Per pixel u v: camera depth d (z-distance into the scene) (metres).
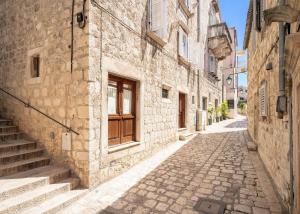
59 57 4.02
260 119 5.48
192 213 2.82
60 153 3.95
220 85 18.89
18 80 4.89
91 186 3.59
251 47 7.71
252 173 4.37
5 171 3.38
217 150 6.61
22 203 2.72
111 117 4.46
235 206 2.97
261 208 2.90
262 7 4.61
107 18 4.06
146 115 5.70
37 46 4.46
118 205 3.08
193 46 10.43
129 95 5.20
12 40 5.10
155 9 5.84
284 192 2.88
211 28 13.52
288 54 2.06
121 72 4.49
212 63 14.93
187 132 9.51
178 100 8.41
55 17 4.11
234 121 18.25
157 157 5.84
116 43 4.34
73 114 3.77
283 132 3.00
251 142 7.17
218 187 3.66
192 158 5.68
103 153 3.92
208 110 13.78
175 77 8.03
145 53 5.61
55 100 4.07
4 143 4.15
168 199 3.24
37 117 4.41
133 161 5.00
